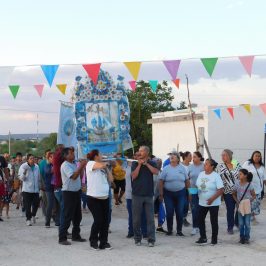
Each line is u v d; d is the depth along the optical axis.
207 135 22.55
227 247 10.06
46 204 13.52
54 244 10.52
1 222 13.91
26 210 13.29
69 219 10.46
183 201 11.36
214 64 10.47
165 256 9.28
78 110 14.31
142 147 10.15
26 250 9.92
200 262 8.79
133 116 36.00
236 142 22.77
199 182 10.23
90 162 9.81
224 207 16.80
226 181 11.45
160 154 28.19
